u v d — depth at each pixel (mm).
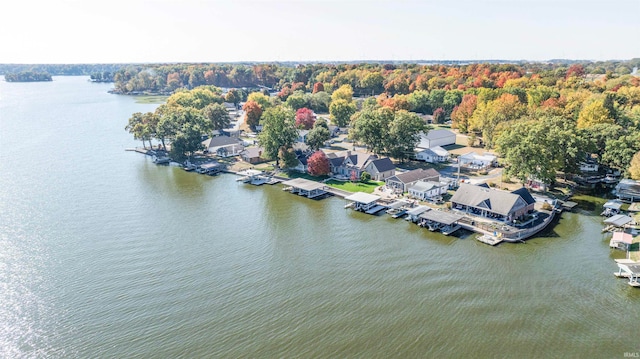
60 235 64750
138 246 61406
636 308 46094
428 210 71812
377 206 77250
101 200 81000
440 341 41250
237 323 44000
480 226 66500
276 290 50156
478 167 101500
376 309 46406
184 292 49531
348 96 190500
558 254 58719
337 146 127062
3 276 52906
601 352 39500
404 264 56406
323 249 60969
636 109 120500
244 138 141500
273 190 89125
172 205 78938
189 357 39125
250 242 63188
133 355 39438
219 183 94125
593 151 89562
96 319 44625
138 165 108000
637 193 77375
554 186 85562
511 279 52312
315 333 42531
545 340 41281
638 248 58375
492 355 39344
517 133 84750
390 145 103750
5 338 41781
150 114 125625
